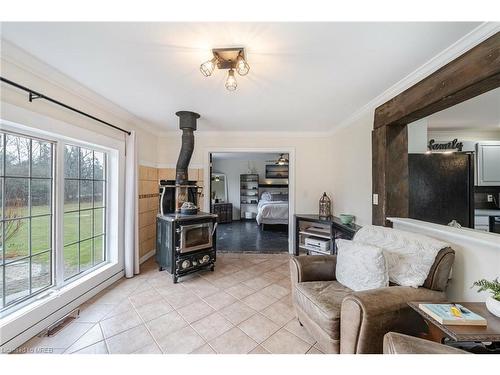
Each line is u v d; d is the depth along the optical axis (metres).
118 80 2.01
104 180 2.78
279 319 1.96
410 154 2.39
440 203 2.36
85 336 1.72
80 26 1.30
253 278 2.85
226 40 1.43
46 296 1.90
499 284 1.14
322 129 3.78
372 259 1.57
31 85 1.72
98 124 2.48
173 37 1.41
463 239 1.50
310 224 3.90
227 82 1.78
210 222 3.03
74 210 2.33
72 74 1.90
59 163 2.07
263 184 7.88
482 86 1.42
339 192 3.55
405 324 1.27
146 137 3.56
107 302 2.23
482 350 1.11
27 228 1.85
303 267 1.88
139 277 2.87
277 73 1.88
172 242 2.71
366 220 2.74
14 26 1.29
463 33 1.35
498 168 3.26
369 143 2.67
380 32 1.35
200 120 3.30
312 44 1.47
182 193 3.19
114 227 2.81
